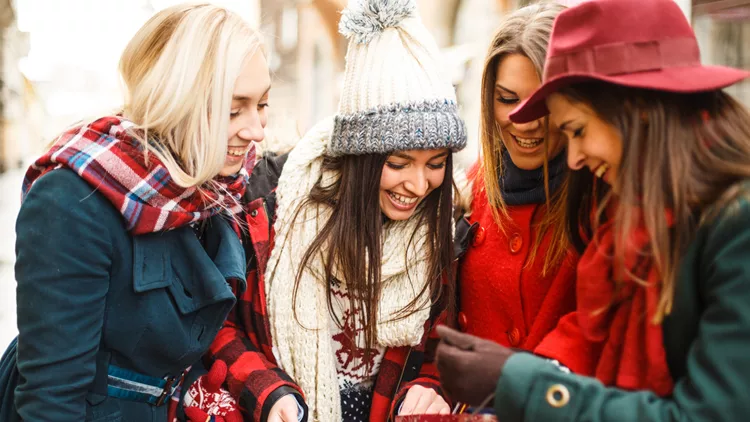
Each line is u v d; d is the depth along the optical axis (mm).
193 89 1409
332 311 1738
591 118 1134
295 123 2197
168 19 1454
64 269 1342
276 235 1770
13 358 1495
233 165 1560
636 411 1033
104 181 1378
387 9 1634
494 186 1653
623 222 1099
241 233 1778
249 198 1823
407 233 1766
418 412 1640
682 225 1068
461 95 6016
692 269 1081
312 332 1723
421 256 1746
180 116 1408
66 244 1345
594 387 1080
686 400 1010
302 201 1749
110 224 1407
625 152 1101
